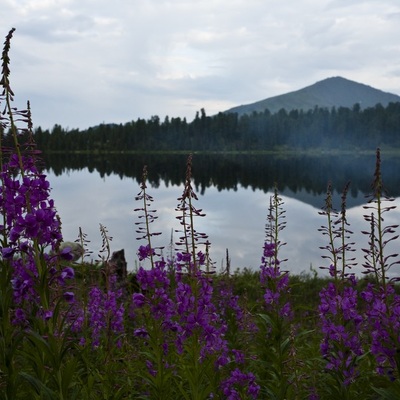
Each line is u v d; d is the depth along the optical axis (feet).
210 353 17.61
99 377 17.17
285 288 21.09
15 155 14.65
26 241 13.80
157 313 17.83
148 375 17.42
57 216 14.60
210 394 17.67
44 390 12.73
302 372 19.39
